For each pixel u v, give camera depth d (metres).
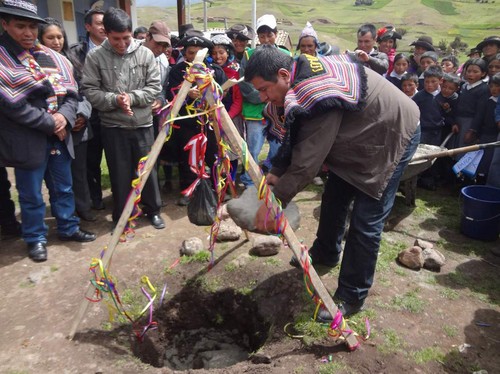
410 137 2.36
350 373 2.29
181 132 4.42
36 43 3.22
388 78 5.69
